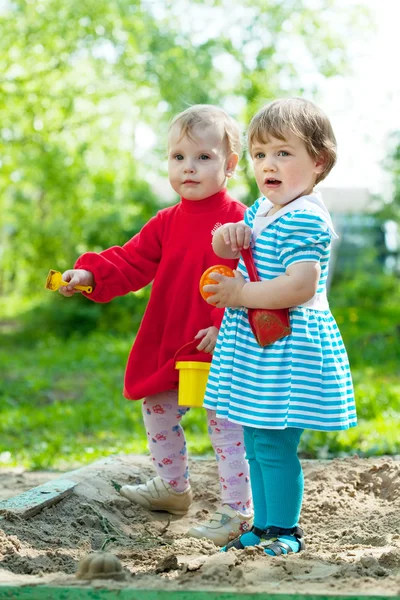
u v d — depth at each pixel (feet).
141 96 51.03
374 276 73.87
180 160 12.56
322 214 10.27
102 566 8.67
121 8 47.75
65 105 48.34
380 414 25.68
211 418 12.38
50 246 63.36
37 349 58.59
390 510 12.91
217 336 11.46
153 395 13.07
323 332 10.14
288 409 9.80
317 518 12.98
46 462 20.66
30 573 9.55
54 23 47.34
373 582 8.25
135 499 13.53
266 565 9.14
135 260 13.14
